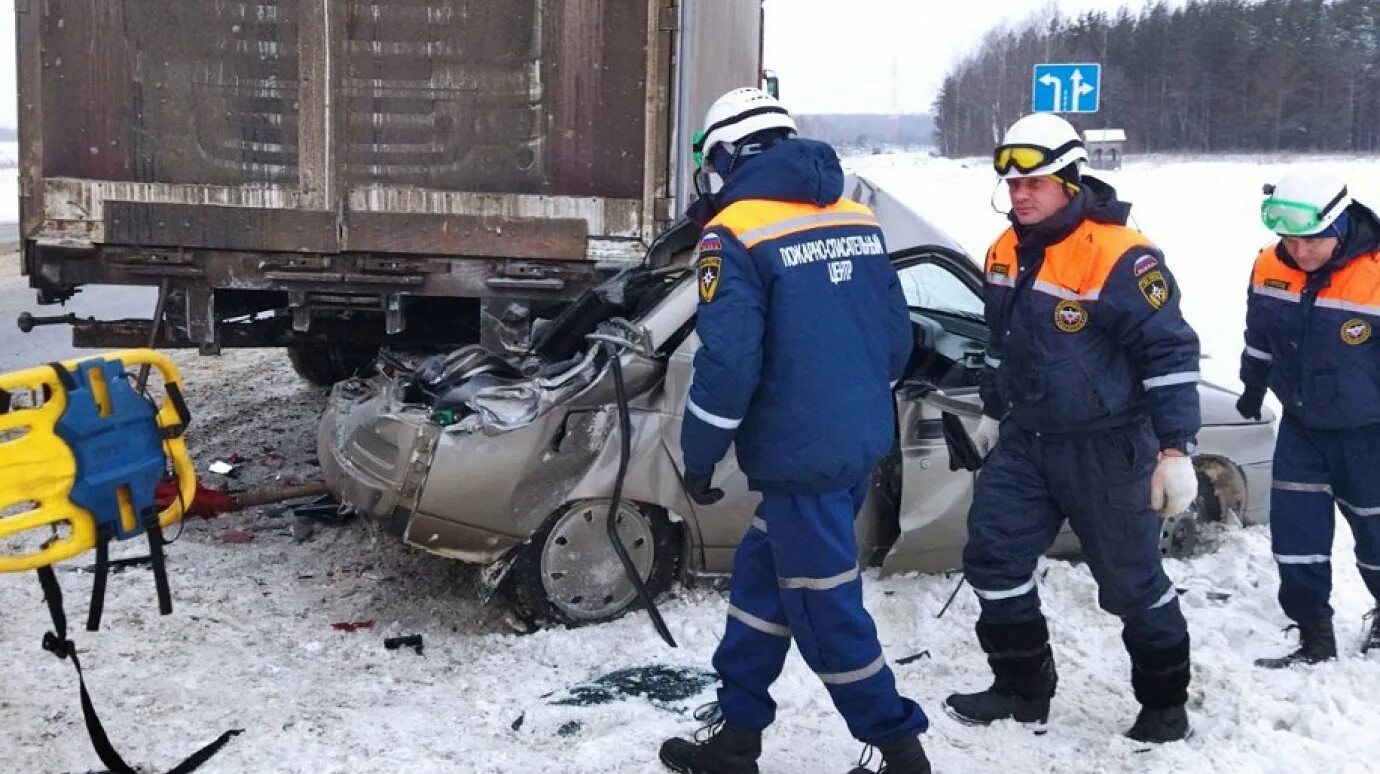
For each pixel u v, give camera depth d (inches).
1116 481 149.6
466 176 234.8
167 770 145.6
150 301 527.5
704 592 196.4
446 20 231.0
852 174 218.8
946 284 222.4
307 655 183.0
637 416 189.6
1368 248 172.2
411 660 181.8
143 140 231.0
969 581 160.7
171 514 133.8
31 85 229.3
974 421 203.2
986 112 3063.5
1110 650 184.9
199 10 228.4
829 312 133.9
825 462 132.7
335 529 239.5
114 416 127.1
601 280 237.9
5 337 454.3
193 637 187.2
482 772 146.9
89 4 227.9
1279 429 184.1
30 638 183.5
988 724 161.2
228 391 367.6
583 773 146.9
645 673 174.4
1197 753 150.7
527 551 186.1
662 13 232.8
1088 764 150.7
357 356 356.8
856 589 136.7
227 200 232.7
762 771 148.3
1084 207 147.2
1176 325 143.2
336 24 229.1
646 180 236.2
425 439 181.2
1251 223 818.2
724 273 130.6
